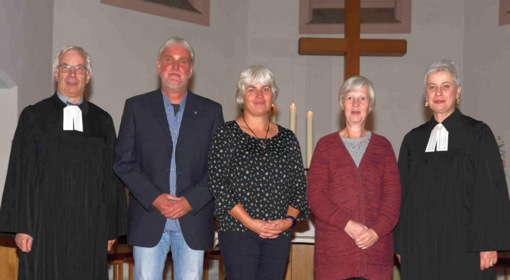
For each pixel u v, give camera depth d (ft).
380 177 10.04
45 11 16.90
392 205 9.85
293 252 15.05
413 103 21.29
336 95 21.65
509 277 19.16
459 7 21.16
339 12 21.93
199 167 10.44
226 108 21.30
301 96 21.72
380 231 9.64
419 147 10.43
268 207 9.64
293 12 21.99
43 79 16.78
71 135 10.09
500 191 9.62
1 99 14.82
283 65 21.84
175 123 10.56
